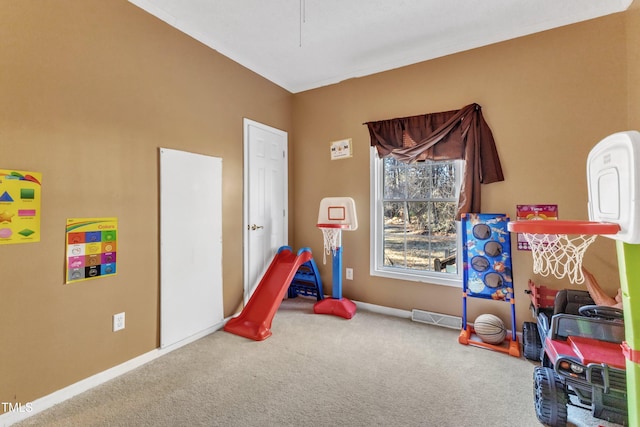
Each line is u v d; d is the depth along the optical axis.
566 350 1.54
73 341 1.83
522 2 2.23
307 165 3.79
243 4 2.25
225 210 2.92
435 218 3.07
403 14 2.38
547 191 2.47
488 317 2.51
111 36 2.02
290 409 1.71
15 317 1.61
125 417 1.64
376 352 2.37
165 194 2.36
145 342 2.23
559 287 2.43
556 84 2.43
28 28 1.64
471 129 2.69
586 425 1.57
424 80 2.99
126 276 2.11
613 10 2.24
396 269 3.26
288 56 3.05
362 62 3.17
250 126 3.22
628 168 0.98
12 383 1.59
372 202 3.31
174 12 2.35
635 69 2.12
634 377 1.06
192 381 1.98
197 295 2.62
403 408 1.71
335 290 3.31
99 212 1.96
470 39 2.71
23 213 1.63
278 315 3.19
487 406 1.73
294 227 3.89
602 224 1.08
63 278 1.79
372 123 3.25
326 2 2.24
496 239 2.54
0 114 1.55
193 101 2.60
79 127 1.86
